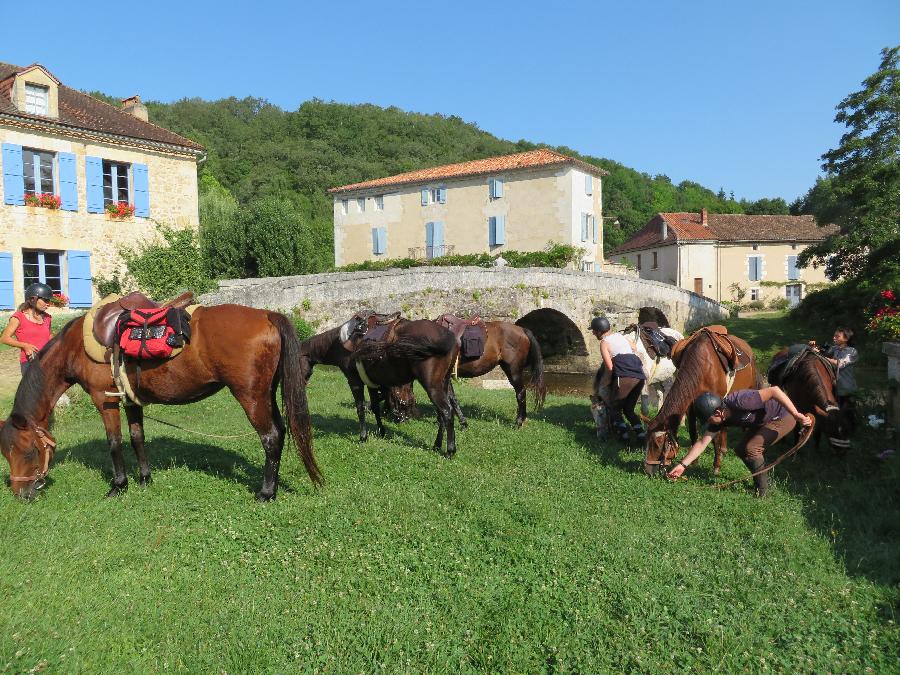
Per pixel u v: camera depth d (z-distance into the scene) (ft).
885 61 83.20
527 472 23.52
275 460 19.81
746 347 25.75
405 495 20.17
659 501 20.33
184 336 18.88
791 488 21.86
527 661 11.51
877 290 71.41
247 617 12.94
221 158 235.81
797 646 11.93
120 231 76.84
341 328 28.02
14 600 13.08
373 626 12.55
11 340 24.98
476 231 136.15
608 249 265.95
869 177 81.30
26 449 19.33
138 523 17.52
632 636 12.17
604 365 29.71
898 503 19.71
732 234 164.14
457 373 32.37
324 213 213.87
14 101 69.41
